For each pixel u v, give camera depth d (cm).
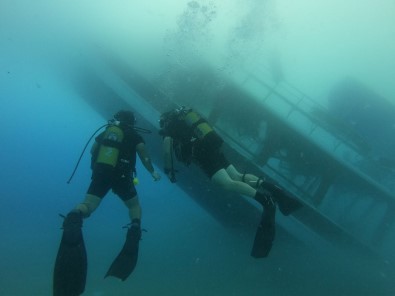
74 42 568
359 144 611
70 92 641
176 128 362
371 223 594
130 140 360
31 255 932
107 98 556
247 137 524
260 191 363
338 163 532
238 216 595
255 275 673
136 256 325
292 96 592
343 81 1035
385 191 551
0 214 1546
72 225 288
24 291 662
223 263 734
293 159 549
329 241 545
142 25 545
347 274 601
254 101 514
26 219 1482
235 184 336
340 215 596
